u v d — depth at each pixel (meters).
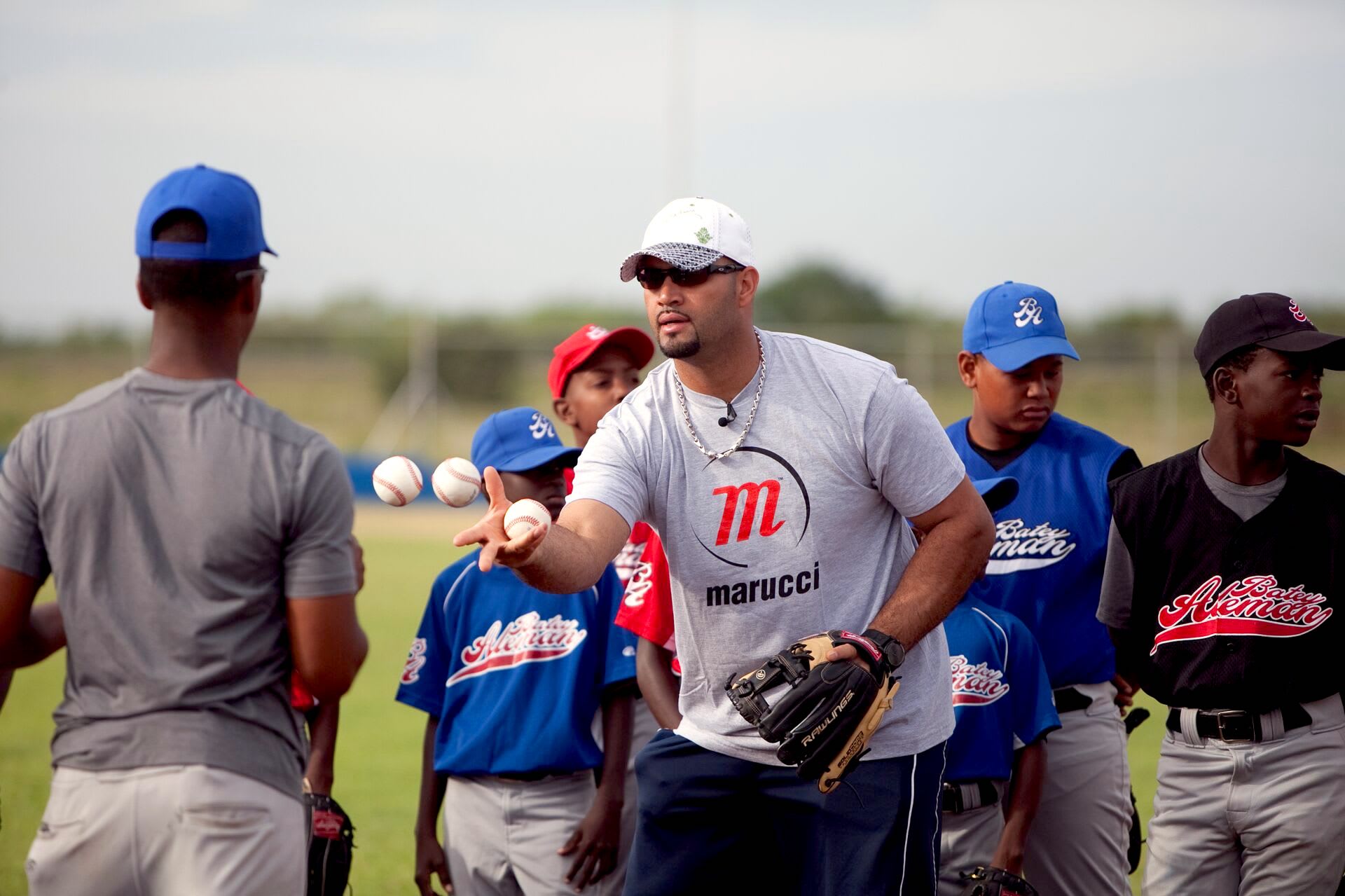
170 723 5.24
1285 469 7.68
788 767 6.64
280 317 78.62
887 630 6.22
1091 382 58.66
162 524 5.31
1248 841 7.56
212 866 5.21
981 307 9.37
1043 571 8.88
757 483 6.46
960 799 8.04
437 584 8.87
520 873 8.27
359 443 63.34
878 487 6.57
